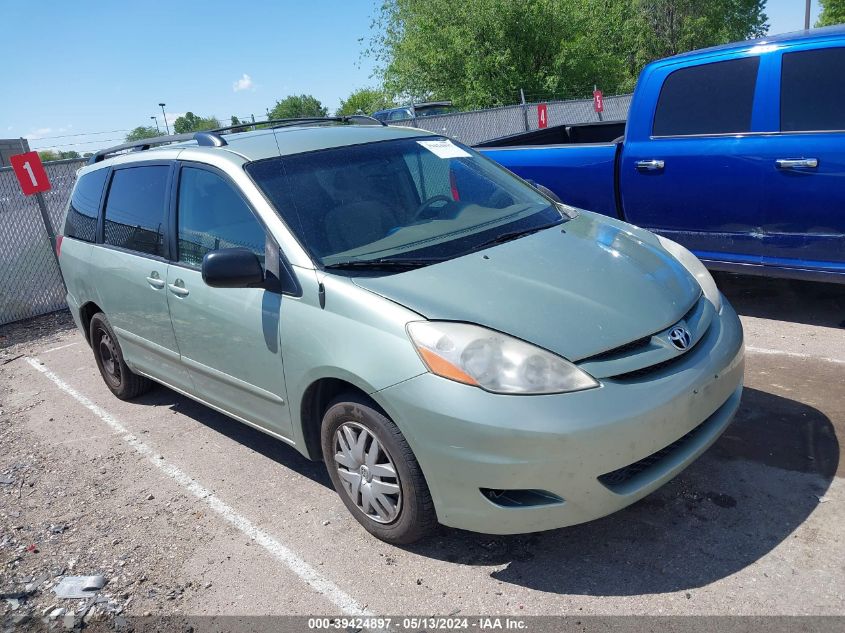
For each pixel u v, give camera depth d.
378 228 3.42
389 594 2.86
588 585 2.75
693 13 42.50
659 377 2.72
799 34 4.87
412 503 2.86
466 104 24.91
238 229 3.56
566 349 2.65
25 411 5.48
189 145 4.17
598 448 2.54
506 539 3.09
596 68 25.88
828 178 4.59
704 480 3.31
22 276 8.22
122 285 4.50
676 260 3.51
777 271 5.05
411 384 2.69
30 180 7.84
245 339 3.46
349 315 2.94
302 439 3.37
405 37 27.39
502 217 3.68
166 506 3.78
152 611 2.97
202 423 4.80
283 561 3.17
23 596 3.17
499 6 24.22
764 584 2.62
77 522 3.75
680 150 5.30
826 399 3.91
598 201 6.00
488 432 2.54
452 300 2.84
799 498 3.09
